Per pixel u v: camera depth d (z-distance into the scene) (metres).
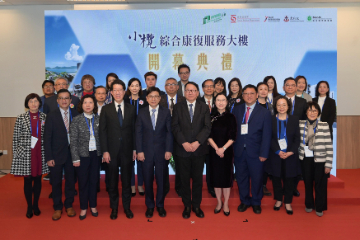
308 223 3.17
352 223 3.18
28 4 5.90
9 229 3.05
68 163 3.30
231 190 4.00
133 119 3.27
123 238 2.83
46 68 5.17
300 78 4.33
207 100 3.91
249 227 3.06
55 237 2.86
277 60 5.11
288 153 3.29
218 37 5.14
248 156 3.33
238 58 5.14
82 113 3.21
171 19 5.14
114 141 3.14
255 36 5.11
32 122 3.22
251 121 3.31
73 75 5.18
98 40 5.14
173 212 3.48
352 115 5.95
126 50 5.16
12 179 5.12
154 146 3.21
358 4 5.83
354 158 5.97
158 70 5.20
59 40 5.14
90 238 2.84
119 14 5.12
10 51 6.00
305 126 3.36
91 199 3.33
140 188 3.91
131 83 3.62
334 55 5.06
